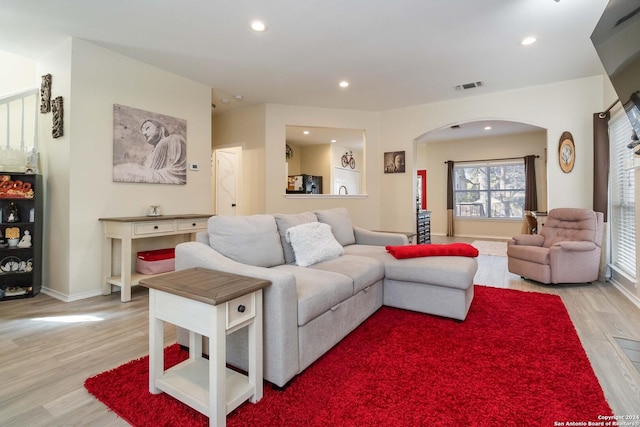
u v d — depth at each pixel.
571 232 3.94
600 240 3.71
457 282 2.49
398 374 1.76
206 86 4.43
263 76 4.14
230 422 1.38
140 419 1.40
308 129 7.07
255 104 5.37
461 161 8.70
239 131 5.63
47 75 3.33
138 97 3.63
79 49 3.15
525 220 6.60
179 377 1.61
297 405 1.50
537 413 1.43
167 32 3.04
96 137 3.28
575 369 1.80
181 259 2.06
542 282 3.67
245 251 2.28
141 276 3.35
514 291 3.40
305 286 1.92
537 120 4.47
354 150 9.88
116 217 3.41
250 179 5.52
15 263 3.21
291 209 5.45
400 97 5.00
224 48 3.37
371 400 1.53
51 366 1.88
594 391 1.59
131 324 2.52
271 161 5.32
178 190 4.04
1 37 3.08
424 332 2.32
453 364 1.87
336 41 3.23
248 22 2.88
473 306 2.90
